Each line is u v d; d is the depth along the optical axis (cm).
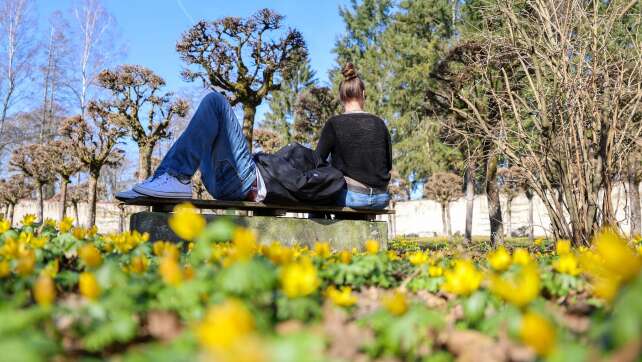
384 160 453
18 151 2238
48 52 3086
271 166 413
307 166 428
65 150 2041
